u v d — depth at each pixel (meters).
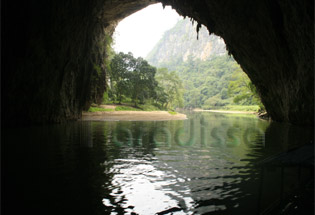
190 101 115.50
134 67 44.75
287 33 13.55
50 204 3.83
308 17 10.78
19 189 4.43
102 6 21.34
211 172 5.59
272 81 19.34
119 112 32.28
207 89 117.38
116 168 5.89
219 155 7.45
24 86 13.43
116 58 43.19
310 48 11.79
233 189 4.50
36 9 12.82
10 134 11.37
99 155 7.32
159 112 39.12
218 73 132.88
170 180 5.04
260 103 38.16
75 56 18.69
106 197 4.14
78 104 22.52
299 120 16.41
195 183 4.85
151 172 5.58
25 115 14.19
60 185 4.66
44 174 5.31
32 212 3.55
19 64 12.68
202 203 3.94
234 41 19.45
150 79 45.22
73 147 8.53
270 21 14.20
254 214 3.55
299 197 4.05
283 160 6.06
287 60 15.10
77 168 5.82
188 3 18.81
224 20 17.88
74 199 4.04
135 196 4.20
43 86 14.99
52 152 7.61
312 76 12.91
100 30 27.27
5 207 3.70
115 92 45.62
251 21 15.73
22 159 6.62
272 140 10.62
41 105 15.26
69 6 15.12
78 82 21.47
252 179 5.05
